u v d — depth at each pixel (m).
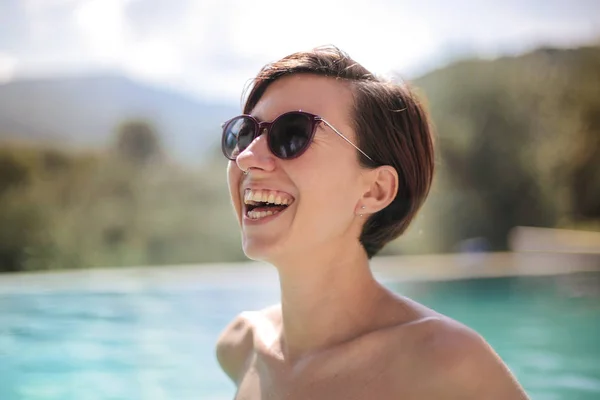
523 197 12.95
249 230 1.43
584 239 13.30
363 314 1.48
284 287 1.50
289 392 1.48
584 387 3.66
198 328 5.56
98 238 11.49
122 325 5.68
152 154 14.38
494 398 1.31
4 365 4.35
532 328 5.56
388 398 1.33
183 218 11.96
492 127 13.02
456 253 12.02
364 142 1.46
